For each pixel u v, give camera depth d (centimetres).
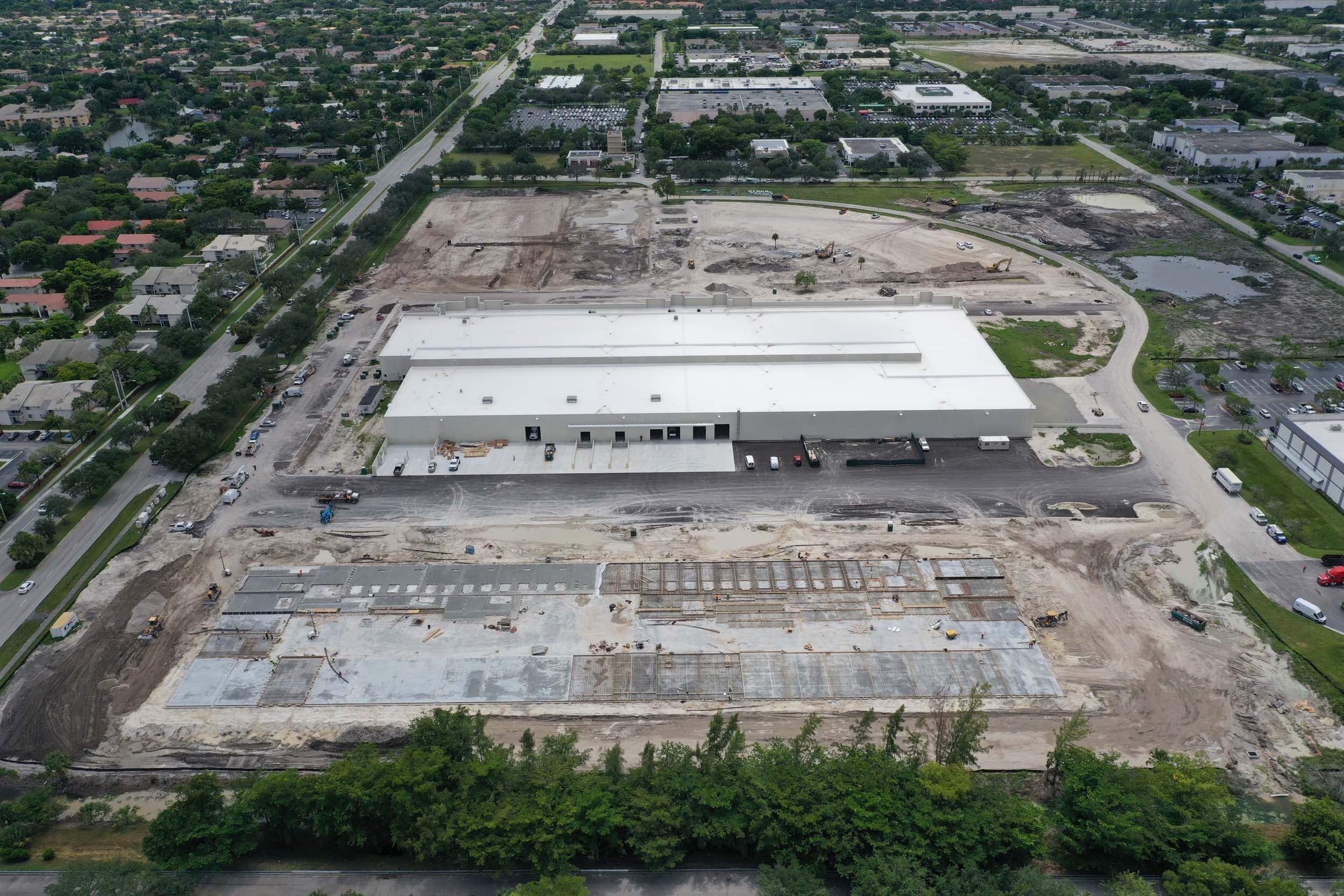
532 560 11494
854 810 7506
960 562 11325
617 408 13875
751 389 14350
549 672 9825
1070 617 10519
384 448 13888
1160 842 7400
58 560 11725
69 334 17912
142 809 8488
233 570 11462
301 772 8788
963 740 8056
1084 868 7712
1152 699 9438
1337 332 17312
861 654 10012
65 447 14375
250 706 9500
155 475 13512
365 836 7731
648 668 9869
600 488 12925
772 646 10131
